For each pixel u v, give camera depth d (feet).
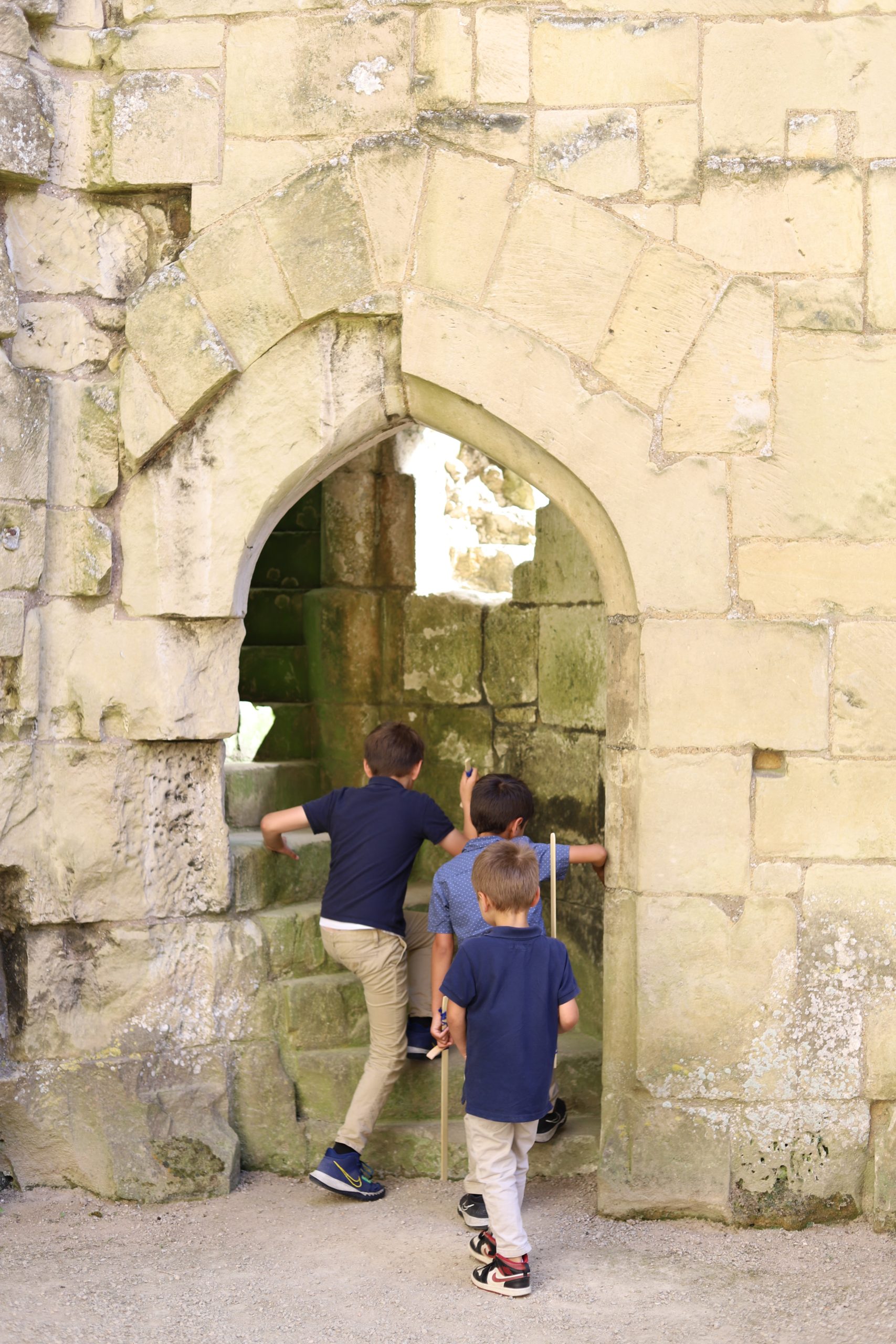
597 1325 10.18
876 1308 10.50
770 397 12.31
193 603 13.07
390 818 13.10
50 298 13.02
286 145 12.78
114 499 13.14
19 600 12.64
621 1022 12.63
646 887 12.32
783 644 12.29
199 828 13.43
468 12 12.46
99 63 13.11
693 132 12.28
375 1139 13.37
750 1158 12.23
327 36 12.68
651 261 12.34
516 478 19.62
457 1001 10.77
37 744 12.97
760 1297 10.71
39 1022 13.03
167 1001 13.16
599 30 12.35
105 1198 12.74
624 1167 12.41
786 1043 12.24
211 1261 11.36
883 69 12.23
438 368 12.62
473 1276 10.90
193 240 12.89
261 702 18.66
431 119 12.51
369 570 18.01
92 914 13.01
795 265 12.28
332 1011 13.75
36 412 12.73
